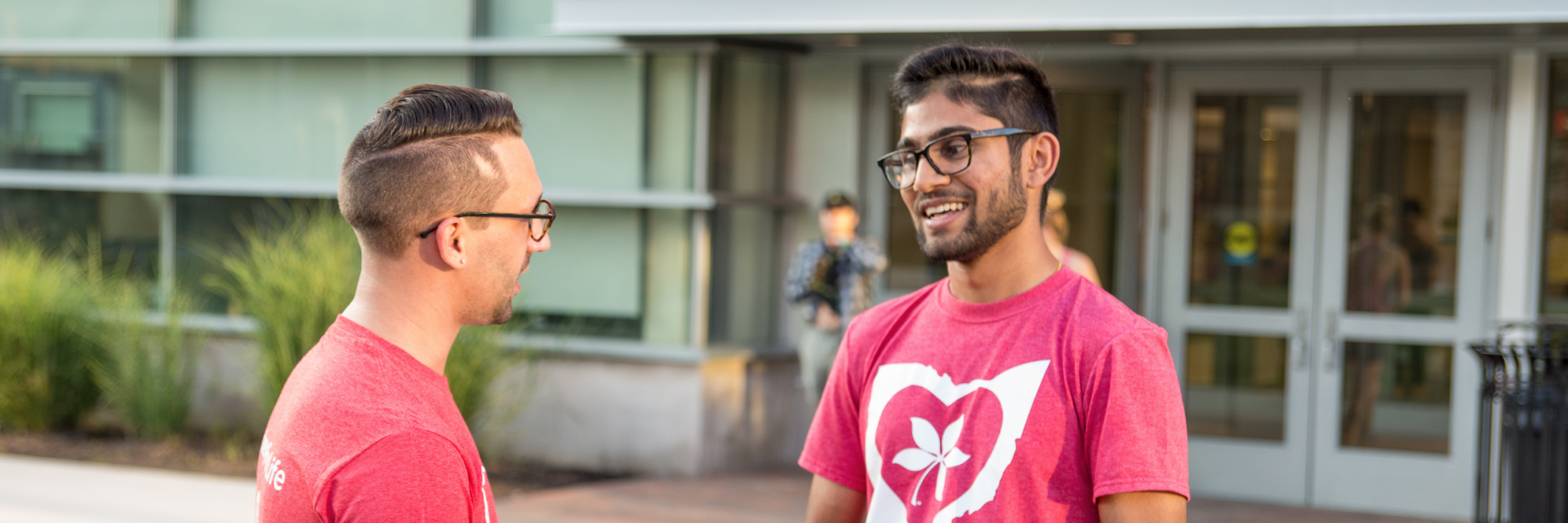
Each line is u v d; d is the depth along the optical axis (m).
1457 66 5.74
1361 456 5.95
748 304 6.62
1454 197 5.78
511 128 1.48
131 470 6.01
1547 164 5.65
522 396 6.38
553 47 6.45
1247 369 6.13
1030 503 1.61
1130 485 1.53
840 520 1.90
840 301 6.01
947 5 5.41
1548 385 4.39
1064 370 1.62
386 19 6.81
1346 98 5.90
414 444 1.32
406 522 1.28
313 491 1.31
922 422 1.72
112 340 6.77
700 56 6.24
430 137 1.42
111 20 7.33
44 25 7.45
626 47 6.29
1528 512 4.36
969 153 1.66
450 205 1.41
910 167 1.74
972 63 1.69
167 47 7.14
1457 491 5.80
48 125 7.49
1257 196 6.07
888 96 6.55
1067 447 1.60
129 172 7.34
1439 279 5.83
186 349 6.91
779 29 5.68
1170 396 1.58
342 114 6.92
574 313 6.59
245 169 7.11
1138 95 6.19
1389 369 5.92
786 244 6.74
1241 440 6.15
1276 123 6.02
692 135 6.30
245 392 6.98
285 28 7.00
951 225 1.68
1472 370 5.77
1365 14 4.95
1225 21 5.10
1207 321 6.16
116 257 7.40
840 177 6.59
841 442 1.90
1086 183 6.29
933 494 1.69
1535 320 5.63
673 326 6.40
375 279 1.43
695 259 6.32
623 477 6.26
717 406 6.36
